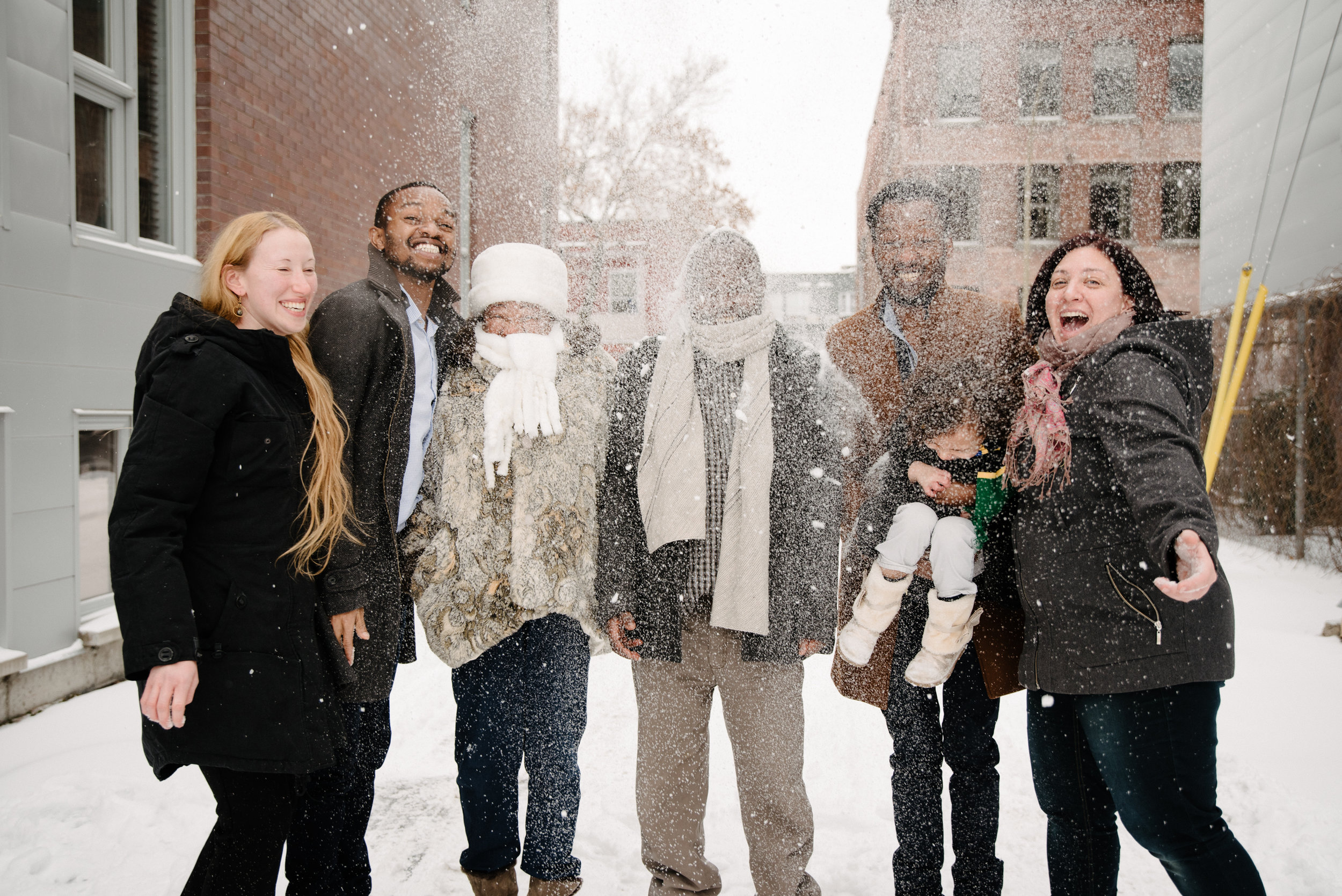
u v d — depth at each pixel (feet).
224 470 4.99
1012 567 5.90
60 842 7.54
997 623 5.93
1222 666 4.72
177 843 7.59
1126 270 5.46
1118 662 4.86
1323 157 20.92
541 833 6.60
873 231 6.83
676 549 6.11
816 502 6.10
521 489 6.65
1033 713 5.73
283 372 5.36
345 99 17.25
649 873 7.02
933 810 6.32
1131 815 4.96
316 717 5.13
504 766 6.59
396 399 6.38
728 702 6.21
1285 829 7.41
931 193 6.72
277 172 15.37
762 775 6.04
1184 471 4.61
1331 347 19.25
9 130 10.80
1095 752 5.12
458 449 6.78
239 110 14.46
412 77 18.92
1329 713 10.30
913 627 6.34
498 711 6.66
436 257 7.06
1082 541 5.01
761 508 5.97
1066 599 5.06
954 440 6.01
